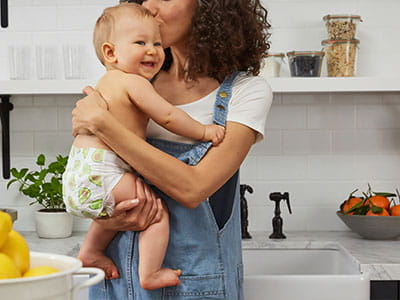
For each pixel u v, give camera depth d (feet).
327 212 7.61
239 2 4.17
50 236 7.09
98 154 3.69
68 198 3.74
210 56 4.13
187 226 3.92
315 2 7.48
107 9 4.00
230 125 3.95
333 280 5.25
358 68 7.52
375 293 5.73
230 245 4.14
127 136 3.55
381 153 7.57
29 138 7.65
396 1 7.48
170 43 4.09
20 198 7.66
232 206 4.21
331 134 7.57
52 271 2.08
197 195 3.69
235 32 4.10
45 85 6.79
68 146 7.66
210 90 4.21
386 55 7.50
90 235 4.10
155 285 3.75
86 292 5.29
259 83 4.17
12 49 7.00
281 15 7.49
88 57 7.59
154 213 3.77
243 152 3.96
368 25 7.49
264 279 5.25
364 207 6.80
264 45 4.48
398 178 7.57
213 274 3.94
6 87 6.77
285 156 7.59
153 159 3.57
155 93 3.78
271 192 7.61
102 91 3.80
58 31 7.59
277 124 7.57
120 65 3.89
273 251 6.92
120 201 3.71
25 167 7.66
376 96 7.54
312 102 7.56
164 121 3.76
